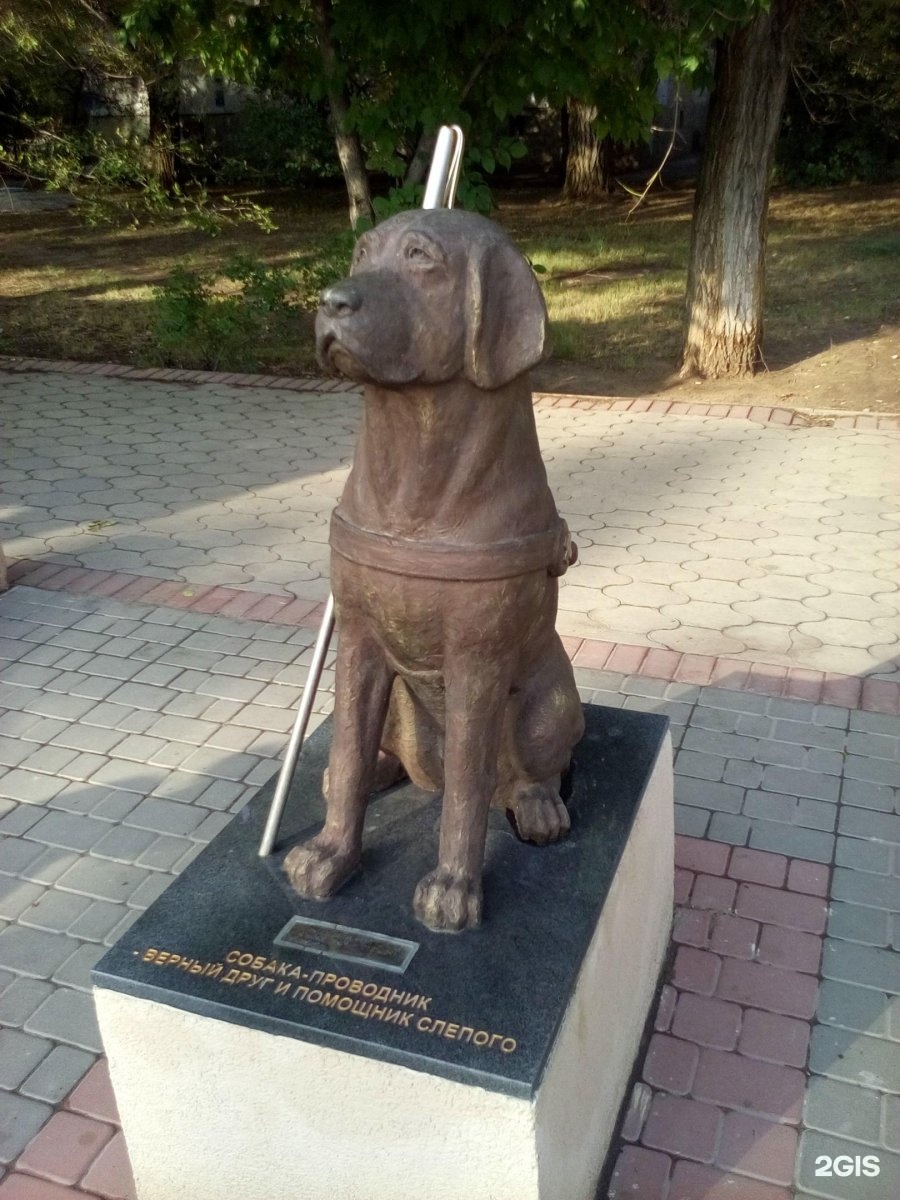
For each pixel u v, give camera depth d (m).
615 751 2.89
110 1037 2.24
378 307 1.88
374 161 8.28
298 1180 2.24
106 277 13.87
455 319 1.93
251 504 6.64
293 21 8.60
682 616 5.07
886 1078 2.73
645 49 7.37
